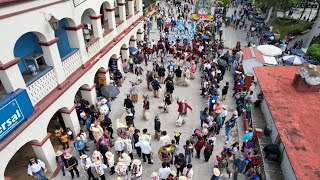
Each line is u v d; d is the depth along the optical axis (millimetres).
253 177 11250
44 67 13141
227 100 18562
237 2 48125
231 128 14320
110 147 13852
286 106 13055
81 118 15195
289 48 27984
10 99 8953
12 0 8602
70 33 13469
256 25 33188
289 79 15430
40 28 10406
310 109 12828
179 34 28859
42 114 11039
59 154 11656
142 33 26312
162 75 20062
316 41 27391
